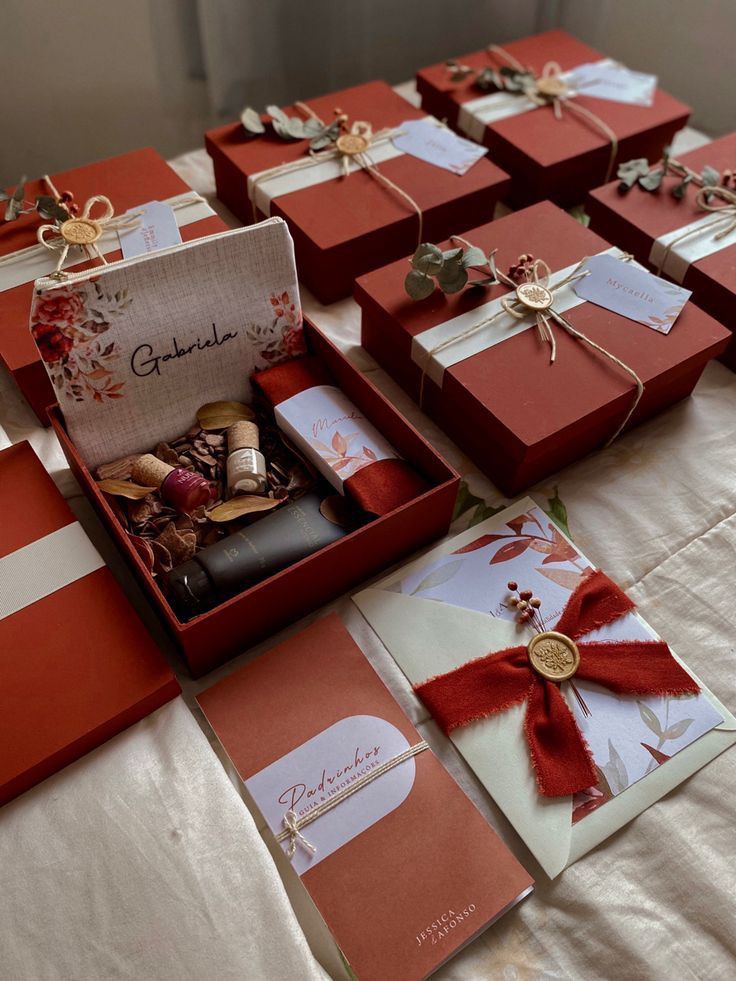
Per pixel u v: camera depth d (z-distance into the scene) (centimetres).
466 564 56
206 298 55
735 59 100
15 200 68
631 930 43
